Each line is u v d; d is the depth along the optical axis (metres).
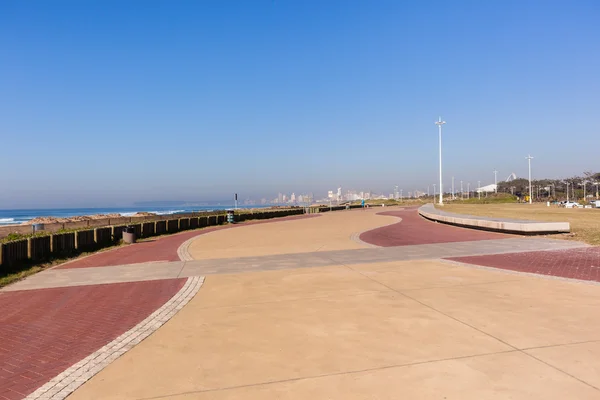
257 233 23.14
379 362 4.61
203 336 5.75
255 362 4.75
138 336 5.87
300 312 6.73
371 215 42.38
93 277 11.03
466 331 5.52
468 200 122.88
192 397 3.96
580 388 3.87
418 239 17.34
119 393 4.12
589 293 7.42
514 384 3.99
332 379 4.23
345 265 11.18
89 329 6.42
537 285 8.16
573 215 31.59
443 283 8.54
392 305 6.94
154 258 14.43
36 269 12.57
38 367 4.96
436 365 4.47
